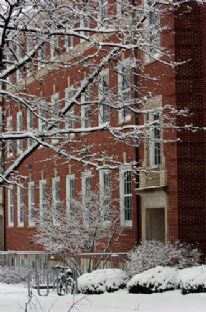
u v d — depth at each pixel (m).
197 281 29.02
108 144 45.59
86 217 44.00
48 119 26.81
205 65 40.50
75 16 27.75
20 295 33.22
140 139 28.06
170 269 31.02
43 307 26.34
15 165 26.72
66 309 25.58
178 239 39.97
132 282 30.67
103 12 28.89
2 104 38.25
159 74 41.25
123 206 46.28
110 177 45.66
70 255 41.78
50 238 44.09
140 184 44.09
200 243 40.28
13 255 48.28
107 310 24.84
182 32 40.75
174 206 40.56
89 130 26.61
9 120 53.97
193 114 40.62
